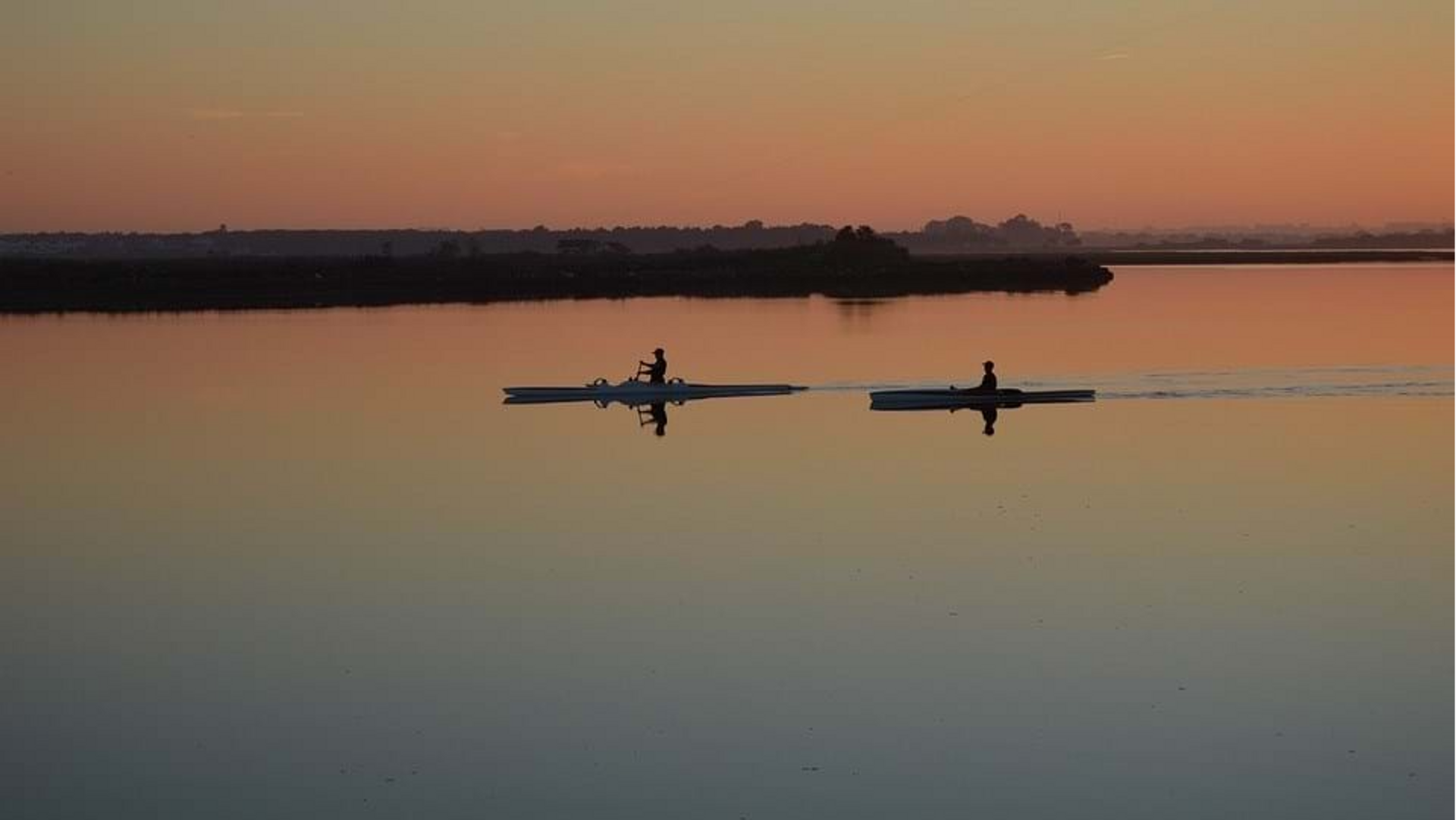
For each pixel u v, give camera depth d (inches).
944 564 1187.3
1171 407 2090.3
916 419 1983.3
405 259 6240.2
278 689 912.9
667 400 2183.8
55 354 2706.7
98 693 907.4
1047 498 1446.9
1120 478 1550.2
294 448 1743.4
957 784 777.6
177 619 1057.5
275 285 4628.4
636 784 779.4
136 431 1862.7
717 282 5147.6
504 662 957.2
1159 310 3892.7
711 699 890.1
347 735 841.5
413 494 1475.1
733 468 1610.5
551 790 772.6
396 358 2687.0
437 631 1022.4
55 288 4298.7
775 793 769.6
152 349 2815.0
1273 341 2999.5
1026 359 2652.6
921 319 3612.2
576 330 3255.4
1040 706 876.6
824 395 2217.0
